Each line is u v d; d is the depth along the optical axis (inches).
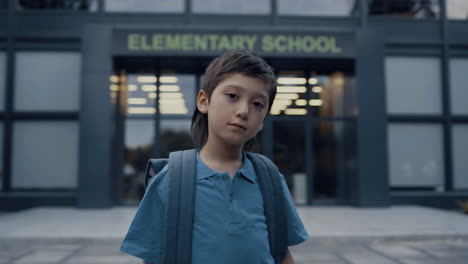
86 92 393.1
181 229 34.6
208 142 37.9
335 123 437.7
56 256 209.0
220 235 34.6
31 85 418.3
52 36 418.9
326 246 236.5
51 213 355.9
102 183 386.0
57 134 414.6
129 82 431.2
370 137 405.1
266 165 40.7
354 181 415.8
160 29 397.7
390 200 422.9
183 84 433.1
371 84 409.1
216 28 400.2
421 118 434.9
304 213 358.3
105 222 300.0
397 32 441.7
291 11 435.2
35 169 410.3
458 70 445.1
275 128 433.7
